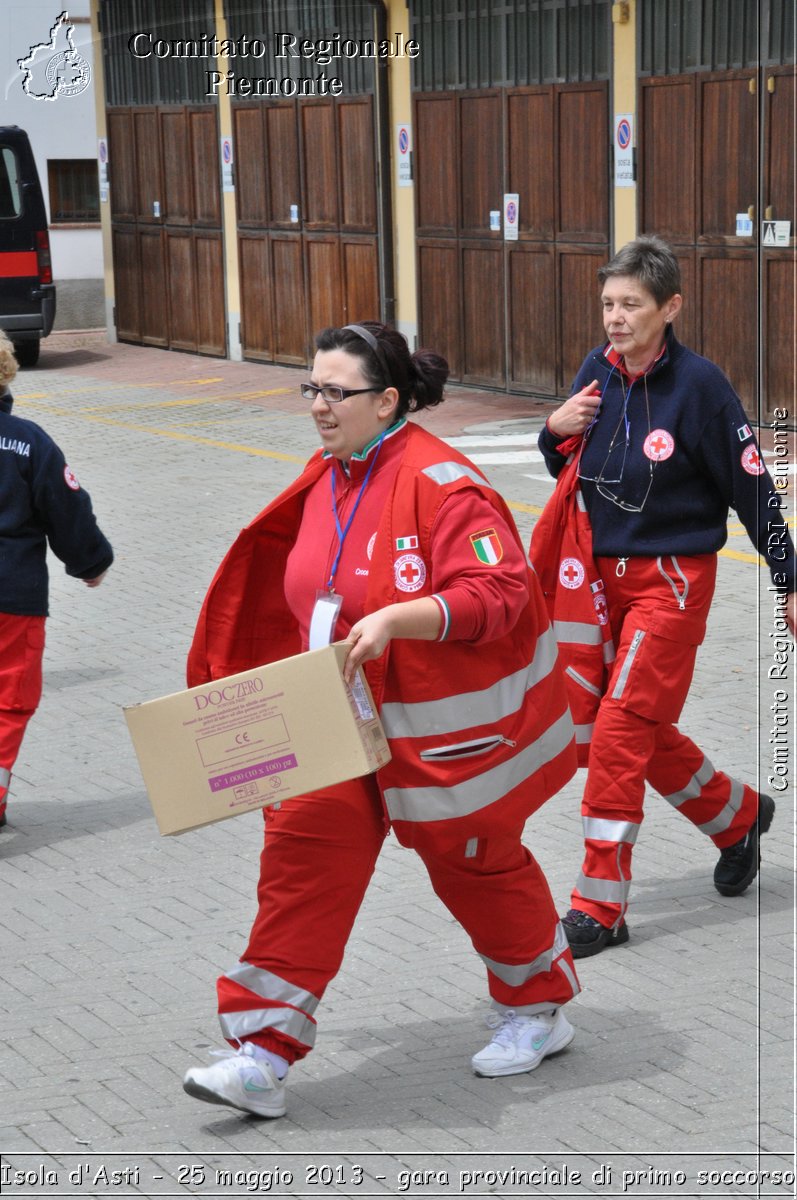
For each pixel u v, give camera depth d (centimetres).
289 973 466
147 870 688
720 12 1673
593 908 589
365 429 452
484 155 2045
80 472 1698
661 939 601
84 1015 549
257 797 437
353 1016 542
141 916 637
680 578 580
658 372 578
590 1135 460
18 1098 492
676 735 619
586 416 586
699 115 1712
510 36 1964
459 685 447
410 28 2133
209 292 2697
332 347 450
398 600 445
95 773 816
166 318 2830
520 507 1395
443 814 452
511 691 457
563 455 604
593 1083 490
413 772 450
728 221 1695
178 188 2731
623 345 573
